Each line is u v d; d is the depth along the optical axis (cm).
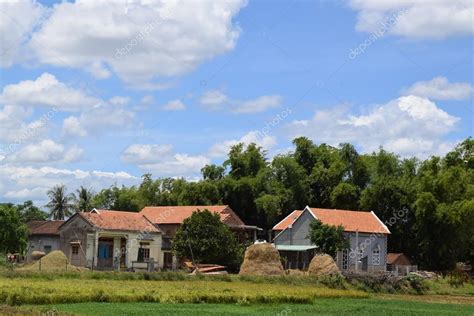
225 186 12344
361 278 7488
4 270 6538
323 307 5194
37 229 10394
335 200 11481
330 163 12406
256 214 12219
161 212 10794
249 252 7819
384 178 10731
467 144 11600
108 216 9212
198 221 8775
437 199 10025
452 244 9819
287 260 9550
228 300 5303
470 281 8544
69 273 6525
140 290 5278
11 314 3750
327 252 8956
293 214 10362
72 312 4081
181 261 9106
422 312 5062
